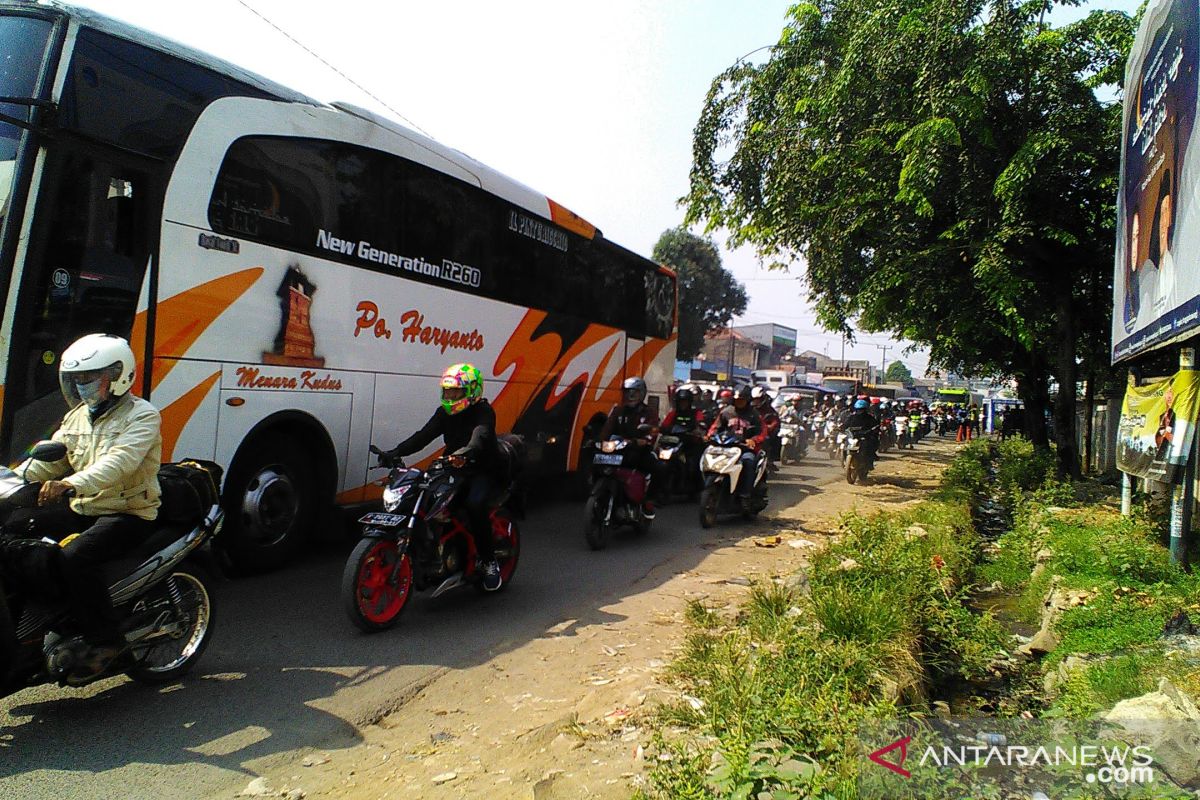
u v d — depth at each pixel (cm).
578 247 1084
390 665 477
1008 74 1198
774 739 318
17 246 468
